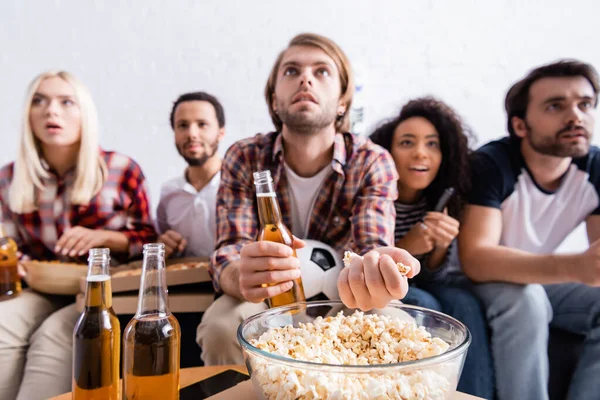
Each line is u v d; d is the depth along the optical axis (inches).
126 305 57.1
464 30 64.1
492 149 63.4
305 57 57.2
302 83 56.0
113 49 72.3
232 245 54.5
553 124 61.1
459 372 20.8
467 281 63.4
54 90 69.2
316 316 27.3
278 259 34.6
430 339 23.3
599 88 61.1
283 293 35.3
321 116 56.4
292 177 59.9
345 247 57.1
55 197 71.2
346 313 26.9
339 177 58.2
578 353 56.1
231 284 49.6
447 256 64.0
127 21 71.7
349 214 58.7
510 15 62.8
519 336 56.0
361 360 22.1
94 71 72.8
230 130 70.4
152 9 71.1
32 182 70.7
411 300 56.4
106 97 72.7
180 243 70.4
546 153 61.7
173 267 61.7
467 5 63.7
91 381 24.1
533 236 63.1
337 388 18.3
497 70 63.6
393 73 66.4
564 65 60.7
